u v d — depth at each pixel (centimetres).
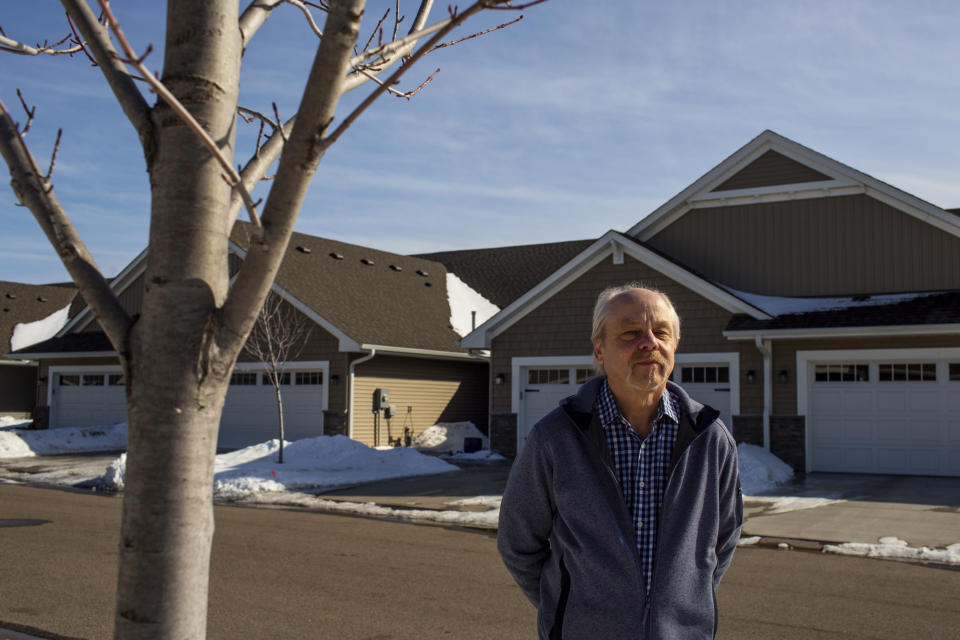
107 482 1511
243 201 213
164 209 226
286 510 1231
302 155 221
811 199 1809
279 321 1938
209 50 231
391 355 2288
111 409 2572
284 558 855
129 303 2538
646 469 252
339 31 213
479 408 2684
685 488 250
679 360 1770
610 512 247
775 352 1691
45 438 2180
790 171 1827
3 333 3081
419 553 888
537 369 1959
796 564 834
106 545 905
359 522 1112
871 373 1639
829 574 786
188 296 223
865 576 778
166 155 227
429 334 2378
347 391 2112
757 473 1466
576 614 245
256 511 1216
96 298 226
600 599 244
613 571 243
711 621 248
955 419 1570
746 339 1675
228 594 700
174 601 215
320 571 792
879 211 1745
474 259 3073
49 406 2669
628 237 1838
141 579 214
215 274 230
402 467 1730
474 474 1681
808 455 1653
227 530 1032
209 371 224
